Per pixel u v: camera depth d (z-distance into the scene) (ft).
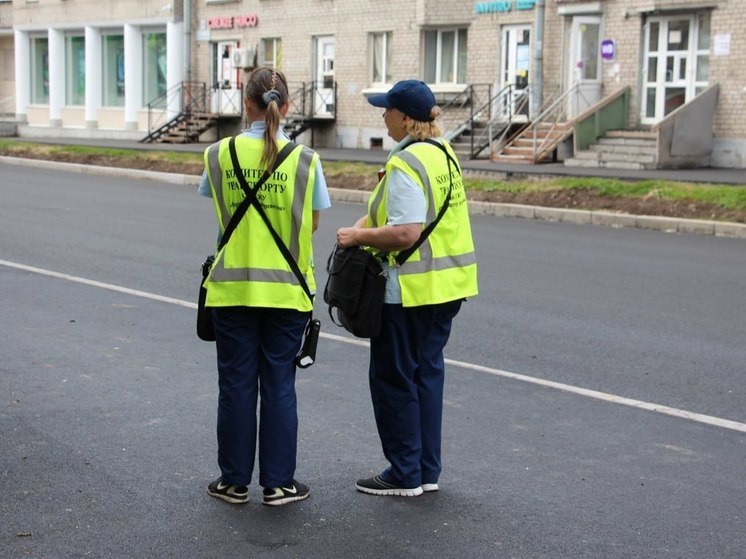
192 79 127.75
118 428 20.21
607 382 24.40
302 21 114.11
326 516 16.08
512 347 27.84
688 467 18.61
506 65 96.78
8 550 14.66
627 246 48.98
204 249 44.73
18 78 151.43
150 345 27.20
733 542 15.33
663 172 73.20
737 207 56.49
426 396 17.02
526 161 84.48
